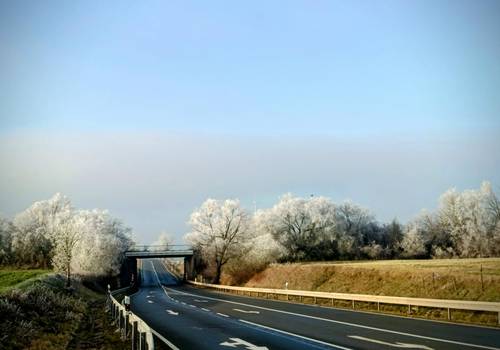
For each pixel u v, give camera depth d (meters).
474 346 15.52
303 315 28.58
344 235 106.62
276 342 17.52
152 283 109.81
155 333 20.80
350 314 28.88
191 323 25.00
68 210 103.56
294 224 103.75
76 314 32.06
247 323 24.53
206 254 92.88
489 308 22.73
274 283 67.38
